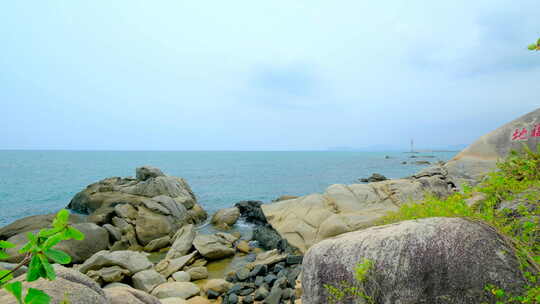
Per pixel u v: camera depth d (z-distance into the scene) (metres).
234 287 7.89
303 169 64.56
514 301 1.73
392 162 91.19
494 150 4.76
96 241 11.27
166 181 18.73
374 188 12.11
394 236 2.40
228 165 81.88
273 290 7.22
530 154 2.66
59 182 39.25
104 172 57.72
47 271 1.05
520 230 2.16
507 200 2.44
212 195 28.31
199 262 10.28
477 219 2.28
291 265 9.52
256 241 13.10
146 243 12.81
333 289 2.56
